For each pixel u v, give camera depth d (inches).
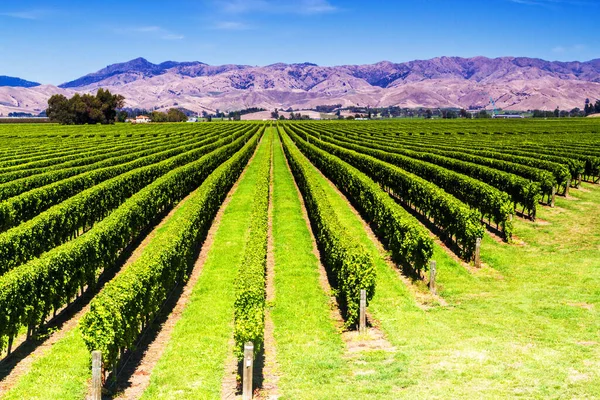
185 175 1942.7
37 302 770.8
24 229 1037.2
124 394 625.6
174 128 7032.5
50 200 1507.1
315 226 1392.7
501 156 2239.2
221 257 1182.9
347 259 821.2
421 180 1530.5
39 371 675.4
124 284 707.4
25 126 7765.8
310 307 886.4
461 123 7819.9
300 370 665.6
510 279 987.3
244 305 672.4
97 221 1446.9
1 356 734.5
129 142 3855.8
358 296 776.9
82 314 888.3
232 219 1572.3
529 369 618.2
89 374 652.7
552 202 1587.1
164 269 859.4
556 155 2304.4
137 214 1288.1
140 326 783.7
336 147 3026.6
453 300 893.2
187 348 740.7
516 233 1312.7
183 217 1141.1
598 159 1980.8
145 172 1870.1
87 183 1745.8
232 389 631.8
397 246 1085.1
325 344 745.0
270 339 769.6
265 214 1208.2
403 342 729.6
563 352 660.1
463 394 571.5
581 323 754.8
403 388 598.2
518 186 1480.1
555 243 1210.6
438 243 1268.5
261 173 1956.2
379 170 1989.4
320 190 1478.8
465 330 756.0
